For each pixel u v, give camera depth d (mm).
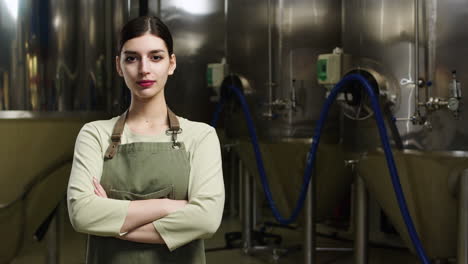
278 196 3908
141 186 1438
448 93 2475
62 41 2572
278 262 3793
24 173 2523
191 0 5109
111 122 1539
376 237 4438
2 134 2402
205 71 5145
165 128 1518
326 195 3943
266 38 3717
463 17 2420
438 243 2600
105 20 2799
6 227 2604
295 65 3645
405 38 2691
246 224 4102
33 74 2479
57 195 2791
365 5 2924
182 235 1405
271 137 3707
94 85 2729
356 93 2930
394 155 2615
